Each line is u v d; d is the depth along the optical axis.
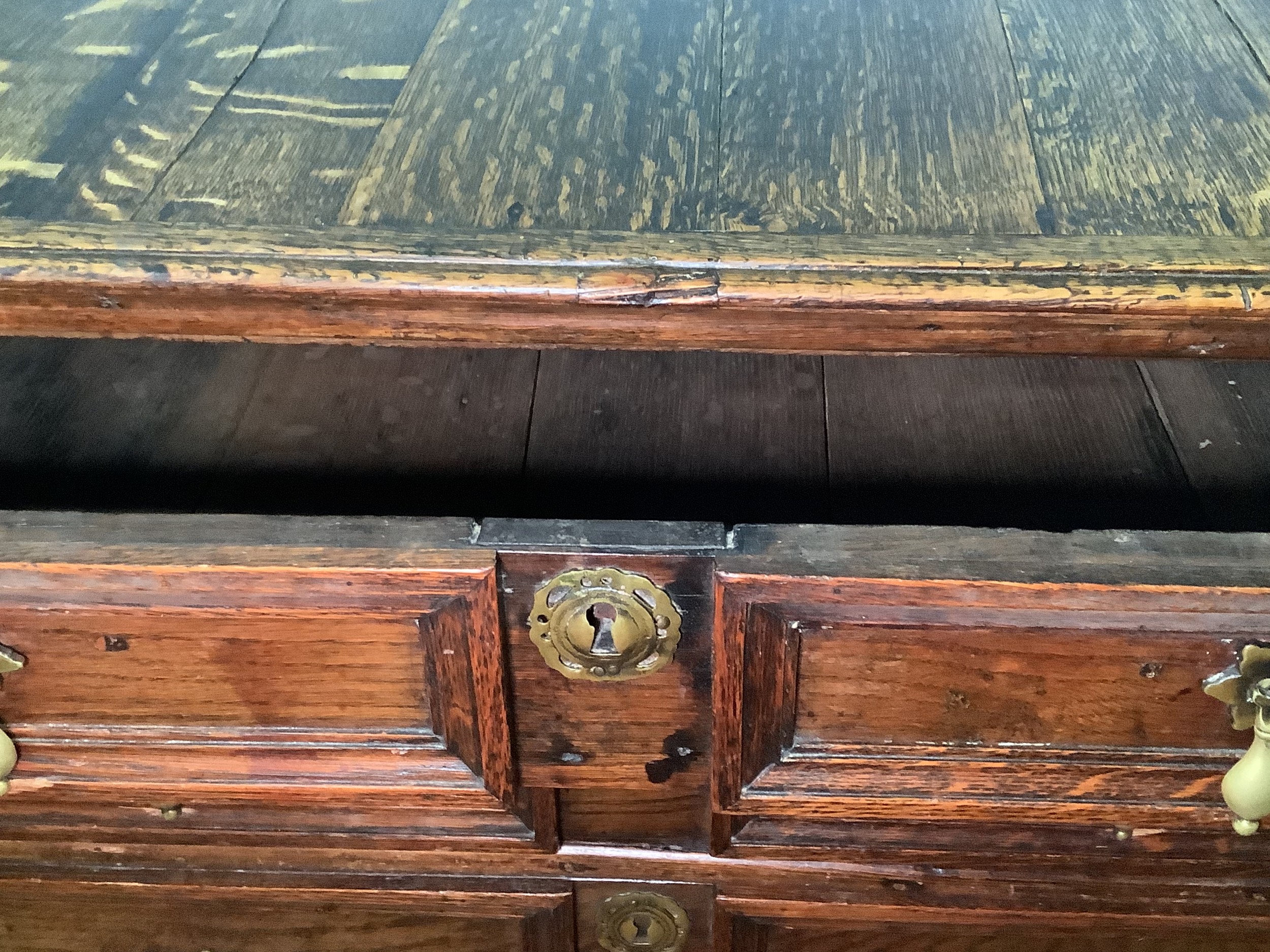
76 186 0.46
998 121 0.49
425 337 0.43
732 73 0.54
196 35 0.57
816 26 0.58
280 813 0.58
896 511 0.62
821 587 0.43
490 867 0.62
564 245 0.42
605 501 0.63
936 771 0.51
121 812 0.58
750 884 0.61
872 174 0.46
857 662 0.47
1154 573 0.43
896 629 0.45
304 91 0.52
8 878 0.64
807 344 0.42
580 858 0.61
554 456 0.66
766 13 0.59
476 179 0.46
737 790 0.52
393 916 0.65
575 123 0.50
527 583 0.45
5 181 0.46
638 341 0.43
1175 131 0.48
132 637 0.48
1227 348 0.41
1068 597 0.43
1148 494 0.63
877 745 0.50
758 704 0.48
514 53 0.55
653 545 0.44
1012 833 0.56
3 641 0.48
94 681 0.50
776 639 0.46
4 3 0.60
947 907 0.61
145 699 0.51
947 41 0.56
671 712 0.50
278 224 0.43
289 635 0.47
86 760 0.53
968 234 0.42
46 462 0.65
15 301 0.42
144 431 0.67
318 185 0.46
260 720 0.51
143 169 0.47
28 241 0.42
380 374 0.72
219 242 0.42
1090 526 0.61
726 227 0.43
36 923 0.68
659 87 0.53
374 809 0.56
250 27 0.58
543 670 0.48
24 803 0.57
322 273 0.41
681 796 0.58
